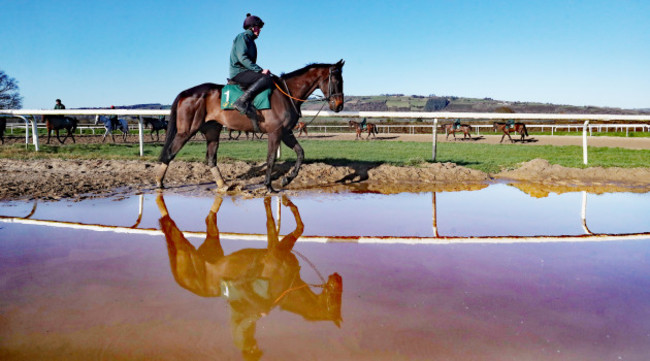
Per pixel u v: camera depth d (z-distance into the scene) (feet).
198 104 17.95
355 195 18.21
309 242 10.50
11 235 10.84
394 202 16.60
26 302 6.60
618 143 62.34
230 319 6.09
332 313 6.32
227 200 16.72
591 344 5.50
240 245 10.15
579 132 99.60
